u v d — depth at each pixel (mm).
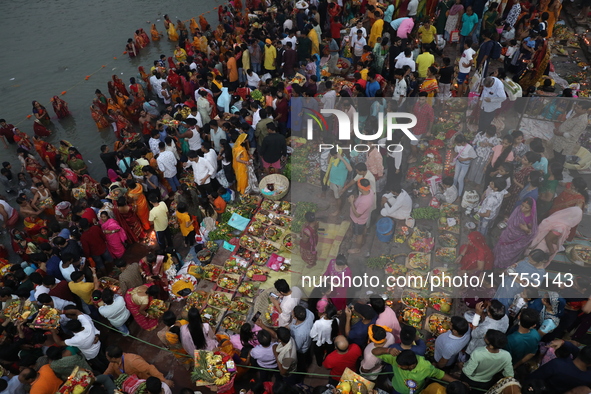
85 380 6336
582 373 5285
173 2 24344
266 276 8461
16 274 8461
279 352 6070
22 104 16656
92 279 8430
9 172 12625
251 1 20844
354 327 6141
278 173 10969
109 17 22891
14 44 20719
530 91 12148
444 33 15758
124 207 9430
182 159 11398
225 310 7949
